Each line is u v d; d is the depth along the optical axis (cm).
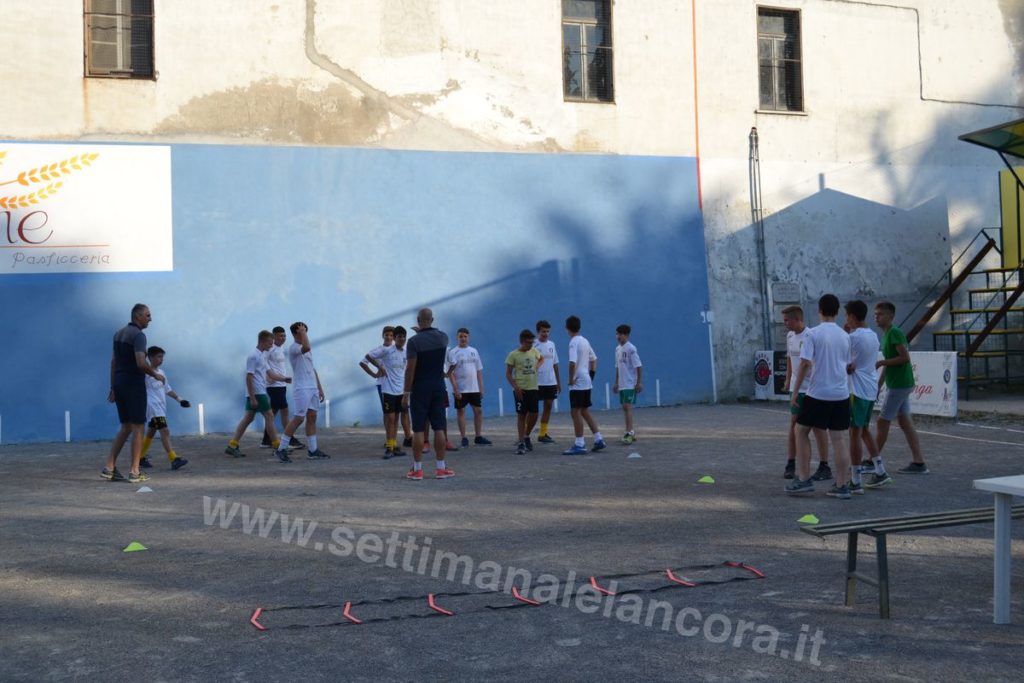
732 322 2144
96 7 1722
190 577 664
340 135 1858
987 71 2400
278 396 1452
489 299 1955
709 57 2152
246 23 1797
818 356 915
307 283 1825
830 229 2241
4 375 1627
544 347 1462
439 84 1933
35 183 1653
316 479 1110
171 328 1730
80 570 688
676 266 2102
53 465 1311
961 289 2344
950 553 699
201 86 1766
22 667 484
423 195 1914
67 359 1662
